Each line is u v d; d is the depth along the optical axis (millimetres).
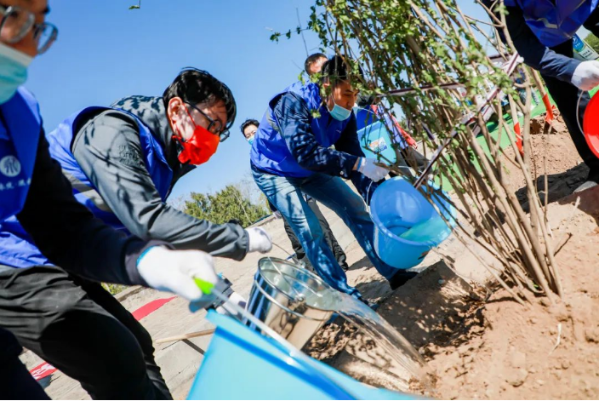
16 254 1532
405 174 2158
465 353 1874
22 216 1400
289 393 1246
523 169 1850
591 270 1876
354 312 1869
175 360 3184
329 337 2732
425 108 1878
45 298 1486
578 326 1688
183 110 1897
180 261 1196
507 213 1851
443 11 1772
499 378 1678
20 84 1139
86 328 1475
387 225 2596
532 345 1730
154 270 1185
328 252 3027
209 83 1896
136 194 1619
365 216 3107
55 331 1466
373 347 2312
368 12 1795
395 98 1922
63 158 1734
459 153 1939
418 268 3287
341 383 1303
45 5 1120
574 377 1559
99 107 1772
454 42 1718
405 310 2582
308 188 3141
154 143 1888
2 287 1491
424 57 1774
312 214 3078
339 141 3309
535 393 1573
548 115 3039
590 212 2229
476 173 1943
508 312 1894
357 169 2678
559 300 1814
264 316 1703
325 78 2453
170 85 1953
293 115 2770
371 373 2133
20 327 1490
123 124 1741
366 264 4383
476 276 2490
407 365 1884
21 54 1081
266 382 1261
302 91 2824
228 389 1289
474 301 2385
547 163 3955
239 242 1769
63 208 1421
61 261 1406
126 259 1249
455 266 2664
